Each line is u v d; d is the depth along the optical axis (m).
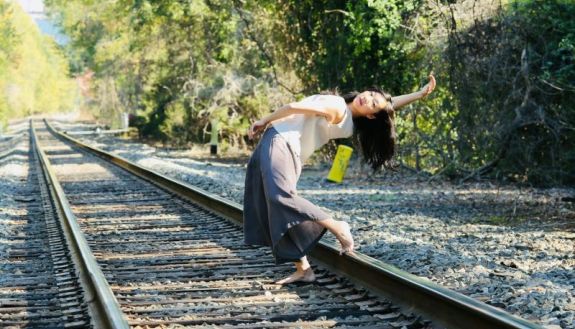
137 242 9.68
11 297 6.86
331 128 6.34
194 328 5.41
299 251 6.45
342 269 7.09
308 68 26.17
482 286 6.38
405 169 20.23
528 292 6.01
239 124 34.25
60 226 11.48
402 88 21.39
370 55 21.97
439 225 11.09
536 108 15.52
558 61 15.58
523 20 15.64
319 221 6.25
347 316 5.74
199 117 37.03
